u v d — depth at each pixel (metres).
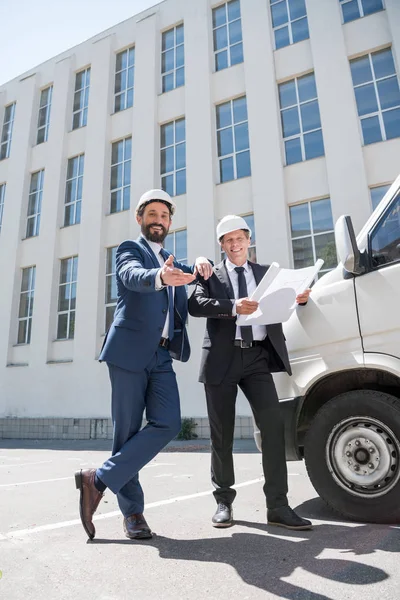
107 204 15.36
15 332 15.96
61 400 13.96
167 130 14.92
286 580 1.76
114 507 3.48
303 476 4.82
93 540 2.42
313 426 2.92
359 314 2.90
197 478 5.01
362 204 10.96
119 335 2.49
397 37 11.49
